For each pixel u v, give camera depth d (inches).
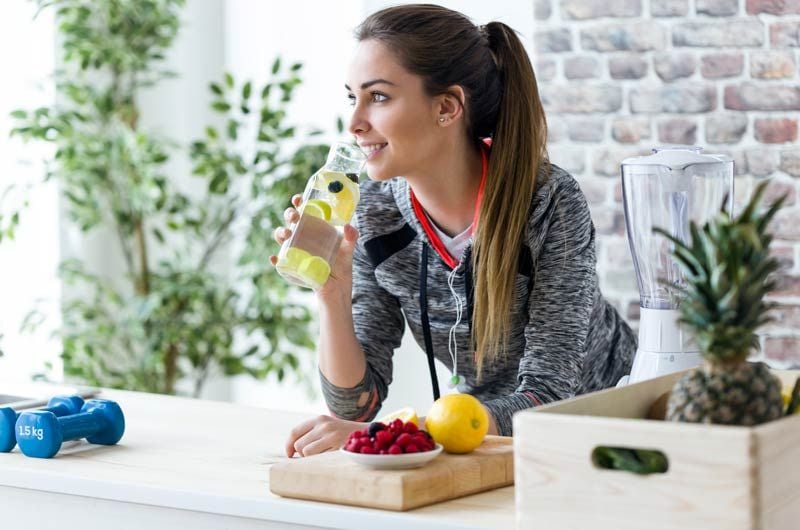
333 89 166.2
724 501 42.8
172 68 178.4
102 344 162.2
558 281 73.0
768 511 43.1
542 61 137.0
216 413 79.2
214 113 178.2
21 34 160.2
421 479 53.2
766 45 128.3
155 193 160.6
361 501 53.3
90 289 170.9
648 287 69.0
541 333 72.3
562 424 46.1
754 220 45.3
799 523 46.0
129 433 72.8
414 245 77.9
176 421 76.5
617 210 135.2
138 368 164.4
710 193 69.8
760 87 128.9
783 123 128.3
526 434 47.0
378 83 70.0
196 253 179.5
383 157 71.5
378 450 55.3
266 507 54.9
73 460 65.2
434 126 71.6
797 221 127.8
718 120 130.6
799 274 127.9
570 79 136.0
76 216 160.9
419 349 151.4
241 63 175.2
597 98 135.1
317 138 167.6
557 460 46.3
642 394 53.6
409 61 69.8
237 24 175.0
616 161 134.7
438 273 77.2
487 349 76.3
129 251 167.0
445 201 75.5
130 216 164.7
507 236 72.6
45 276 164.4
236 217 174.9
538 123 74.7
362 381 75.5
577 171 136.4
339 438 63.6
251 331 159.5
